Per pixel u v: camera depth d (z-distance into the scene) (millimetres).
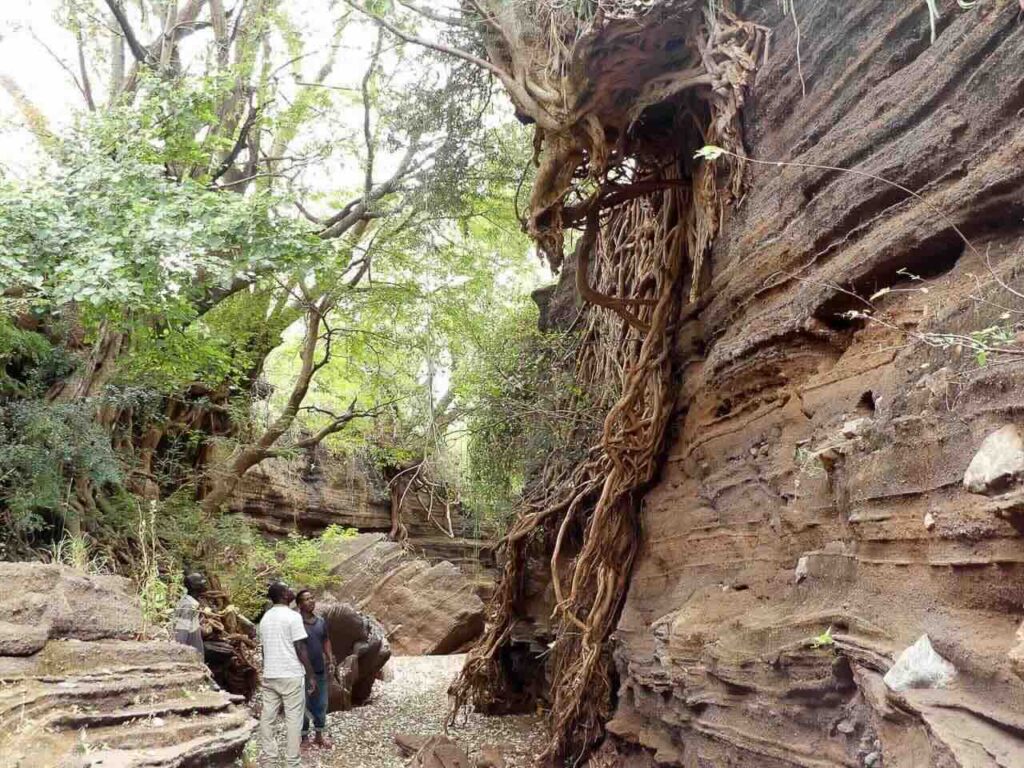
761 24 6492
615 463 7941
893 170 4426
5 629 4930
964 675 3137
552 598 10734
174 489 14016
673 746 6395
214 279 9289
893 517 3770
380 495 23922
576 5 7262
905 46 4684
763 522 5629
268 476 20875
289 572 15984
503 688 11297
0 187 7605
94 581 6062
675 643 5836
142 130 9500
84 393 10734
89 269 7371
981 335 3090
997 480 2814
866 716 3762
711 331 7098
